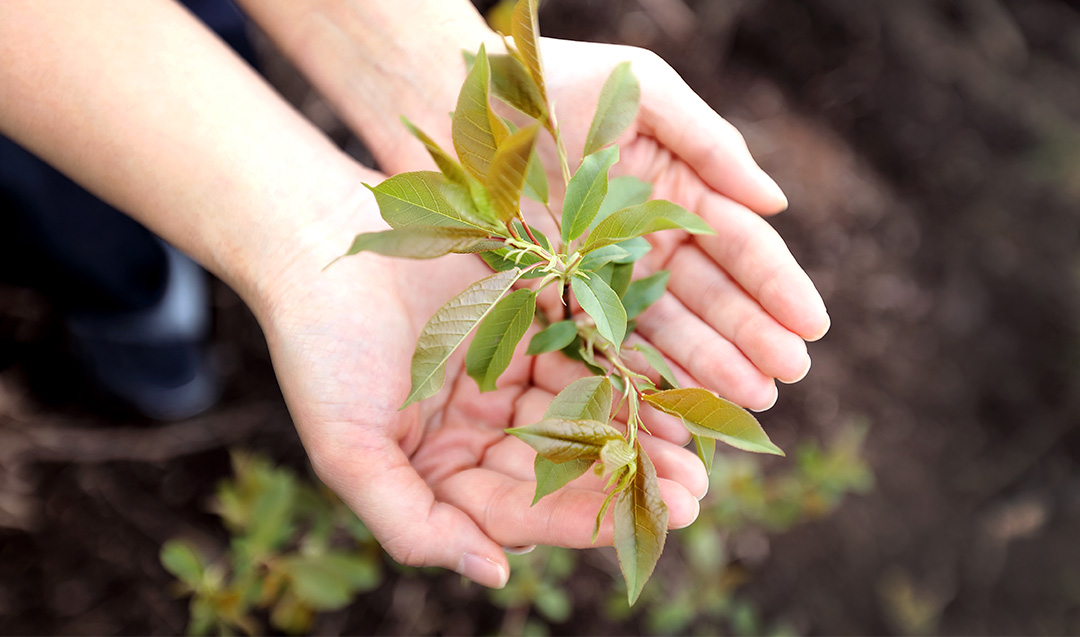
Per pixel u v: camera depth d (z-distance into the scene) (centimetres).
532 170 38
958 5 79
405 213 34
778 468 66
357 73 46
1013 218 78
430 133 46
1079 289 77
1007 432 77
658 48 65
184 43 42
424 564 40
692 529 56
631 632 61
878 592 70
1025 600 74
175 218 42
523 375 44
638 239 39
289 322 40
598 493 39
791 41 71
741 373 42
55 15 41
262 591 49
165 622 57
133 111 41
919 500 73
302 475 59
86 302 52
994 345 77
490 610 60
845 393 71
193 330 57
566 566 55
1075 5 83
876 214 74
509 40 45
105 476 58
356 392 40
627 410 42
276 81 60
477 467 42
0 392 56
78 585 56
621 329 36
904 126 75
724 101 69
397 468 40
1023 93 79
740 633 65
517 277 36
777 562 67
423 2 45
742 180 43
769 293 41
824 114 73
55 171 47
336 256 41
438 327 35
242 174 42
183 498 58
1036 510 75
